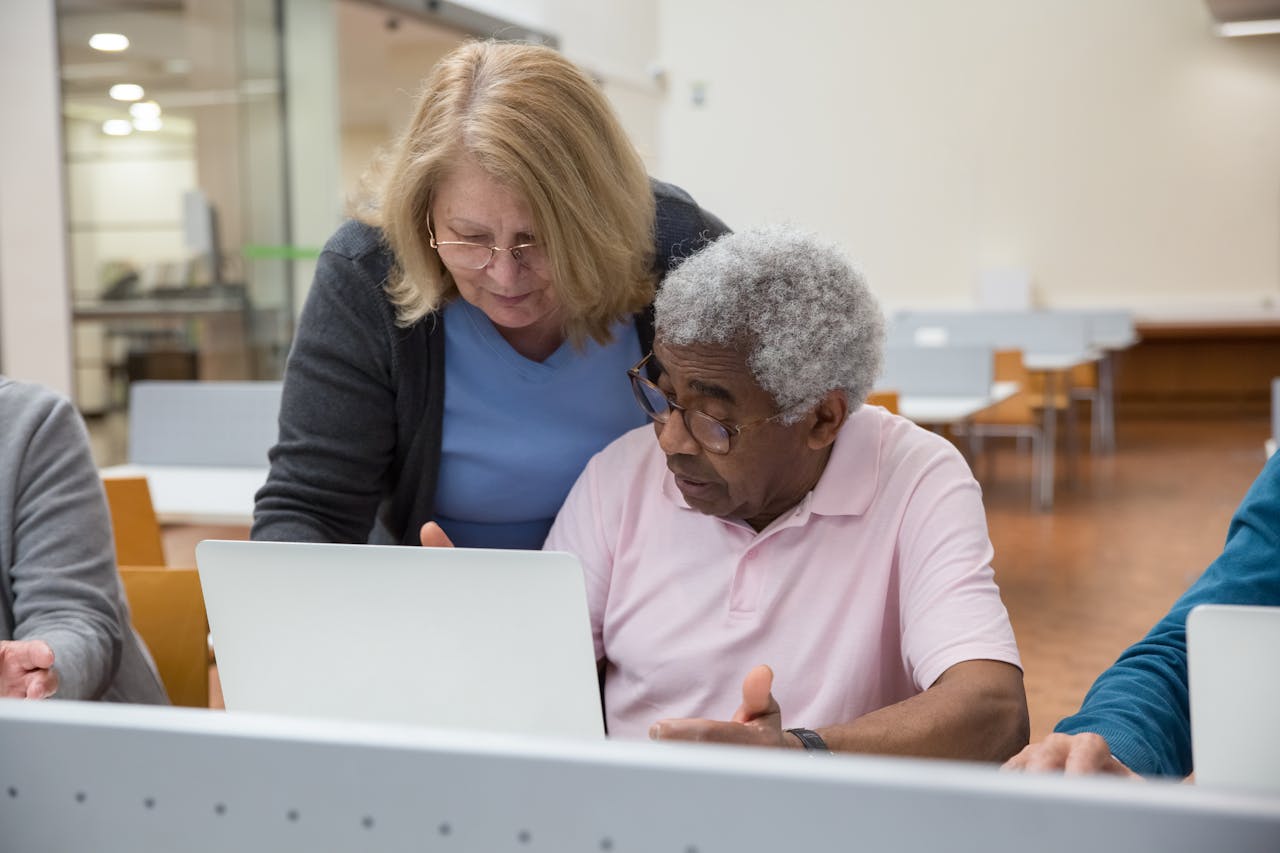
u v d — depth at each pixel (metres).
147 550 2.53
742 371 1.19
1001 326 8.35
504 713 0.99
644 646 1.35
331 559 1.00
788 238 1.22
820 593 1.29
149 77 5.79
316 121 6.54
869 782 0.51
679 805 0.53
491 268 1.36
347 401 1.52
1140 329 10.61
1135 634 4.06
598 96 1.41
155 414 3.57
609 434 1.61
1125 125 10.78
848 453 1.31
